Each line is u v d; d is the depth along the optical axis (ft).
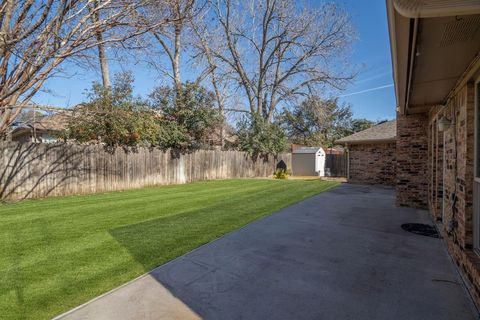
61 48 20.16
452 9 5.83
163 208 26.35
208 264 13.17
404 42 8.27
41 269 12.53
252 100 82.79
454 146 14.12
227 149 69.72
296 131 119.14
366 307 9.65
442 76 11.92
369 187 43.04
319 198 32.22
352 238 17.10
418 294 10.53
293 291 10.69
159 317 9.00
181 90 49.80
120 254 14.37
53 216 22.75
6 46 18.20
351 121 128.77
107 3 20.04
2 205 27.20
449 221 14.34
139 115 41.57
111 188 38.60
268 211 25.02
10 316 8.97
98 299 10.06
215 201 30.42
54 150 32.68
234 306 9.66
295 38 74.59
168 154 47.29
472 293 10.20
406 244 16.05
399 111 23.52
